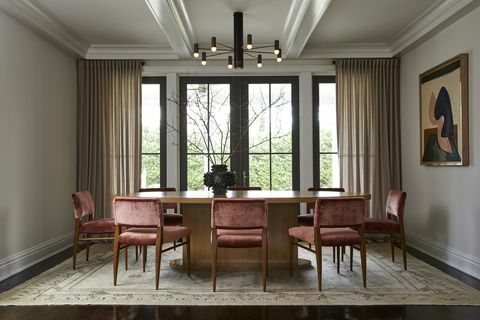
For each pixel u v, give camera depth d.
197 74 6.15
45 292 3.37
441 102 4.51
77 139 5.79
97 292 3.36
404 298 3.19
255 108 6.21
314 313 2.89
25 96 4.39
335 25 5.00
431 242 4.82
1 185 3.93
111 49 5.79
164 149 6.13
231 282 3.62
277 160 6.19
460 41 4.21
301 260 4.25
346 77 5.85
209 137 6.19
